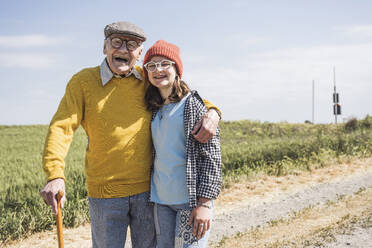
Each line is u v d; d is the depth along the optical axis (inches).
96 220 97.3
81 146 642.8
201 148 89.4
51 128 89.1
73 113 92.0
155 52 92.5
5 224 226.4
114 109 94.7
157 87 96.8
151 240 101.3
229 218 257.9
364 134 594.9
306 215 234.7
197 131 88.0
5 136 911.0
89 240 219.9
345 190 312.2
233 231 226.8
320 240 168.1
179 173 92.2
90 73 96.5
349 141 517.0
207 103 97.1
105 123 94.0
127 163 94.9
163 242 95.8
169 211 94.9
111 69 95.2
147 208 98.6
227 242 197.8
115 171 94.7
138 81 99.0
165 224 94.9
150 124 97.5
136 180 96.2
